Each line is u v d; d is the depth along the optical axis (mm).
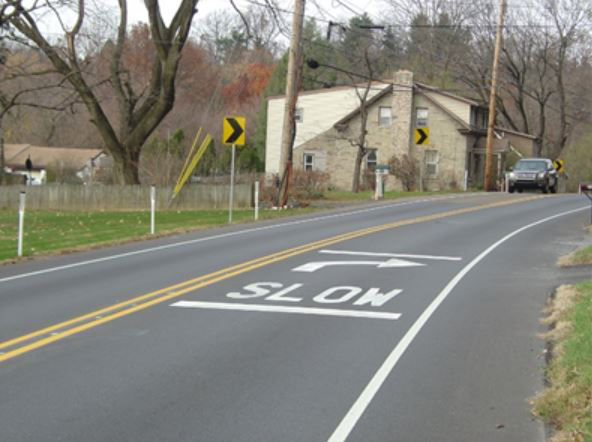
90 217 28109
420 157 51812
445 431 6164
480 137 54312
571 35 58688
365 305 11320
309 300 11648
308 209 30547
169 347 8758
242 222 25438
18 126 66812
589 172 60500
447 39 68750
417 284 13219
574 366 7375
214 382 7438
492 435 6078
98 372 7730
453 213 28875
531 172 43469
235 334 9414
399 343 9039
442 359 8336
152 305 11164
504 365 8109
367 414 6547
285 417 6453
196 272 14367
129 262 15906
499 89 62219
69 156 67375
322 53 70500
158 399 6898
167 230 22641
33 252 17469
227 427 6211
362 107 46188
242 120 25625
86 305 11156
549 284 13211
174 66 34031
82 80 32875
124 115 35156
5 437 5934
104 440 5895
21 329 9594
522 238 20781
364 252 17484
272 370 7871
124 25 33750
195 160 35781
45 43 30906
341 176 53156
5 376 7562
